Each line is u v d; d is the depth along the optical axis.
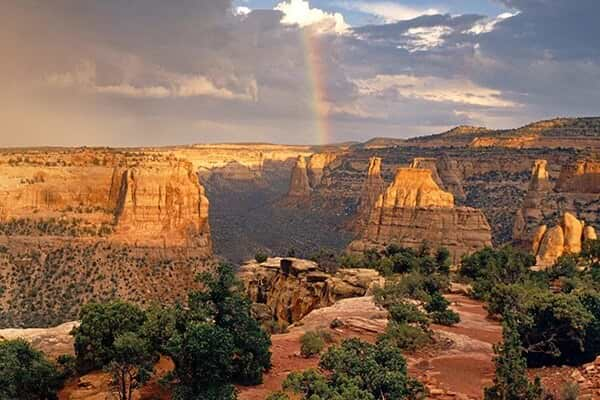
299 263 80.50
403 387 28.72
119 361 30.77
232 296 33.91
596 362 34.12
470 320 52.09
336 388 27.30
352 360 29.73
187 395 29.31
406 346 40.59
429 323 44.78
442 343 42.03
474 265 81.19
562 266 74.81
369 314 50.59
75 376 34.16
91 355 33.28
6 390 29.94
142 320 34.19
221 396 28.75
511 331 31.03
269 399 26.70
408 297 55.16
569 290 58.38
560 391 29.31
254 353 33.38
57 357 35.75
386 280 62.69
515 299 49.84
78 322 42.75
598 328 38.69
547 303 39.16
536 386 28.50
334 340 42.06
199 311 32.81
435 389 31.52
